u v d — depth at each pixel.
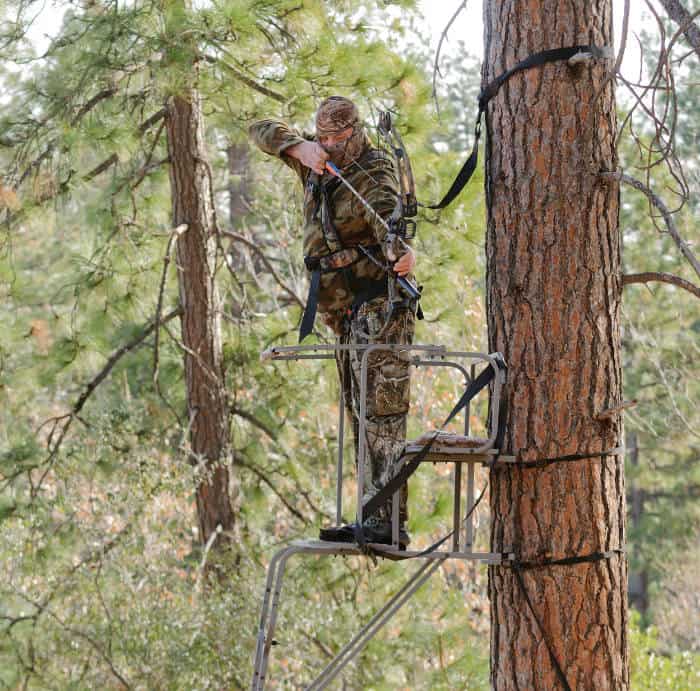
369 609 15.68
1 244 15.47
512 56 7.54
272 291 20.80
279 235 22.30
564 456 7.27
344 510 16.97
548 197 7.38
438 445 6.59
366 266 6.47
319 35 13.85
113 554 15.27
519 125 7.48
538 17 7.46
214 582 15.20
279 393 17.45
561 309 7.33
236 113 14.52
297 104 14.29
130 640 14.38
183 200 16.39
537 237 7.39
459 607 16.12
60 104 14.08
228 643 14.23
